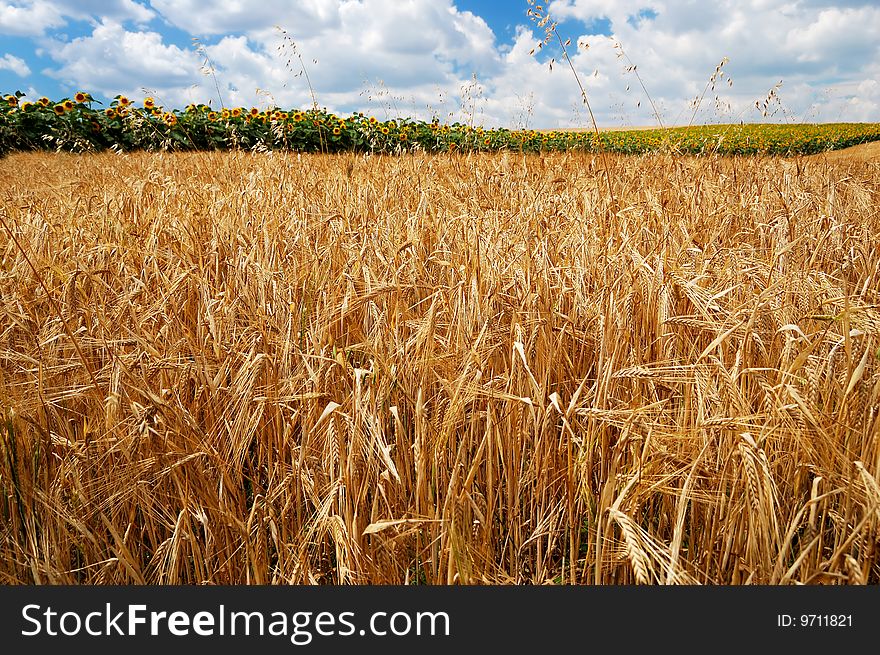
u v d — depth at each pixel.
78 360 2.97
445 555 2.19
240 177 7.81
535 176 7.93
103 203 5.66
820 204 5.46
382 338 2.77
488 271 3.37
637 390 2.79
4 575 2.43
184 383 2.90
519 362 2.73
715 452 2.37
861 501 2.11
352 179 7.67
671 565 1.75
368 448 2.24
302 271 3.75
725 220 5.11
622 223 4.59
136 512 2.82
